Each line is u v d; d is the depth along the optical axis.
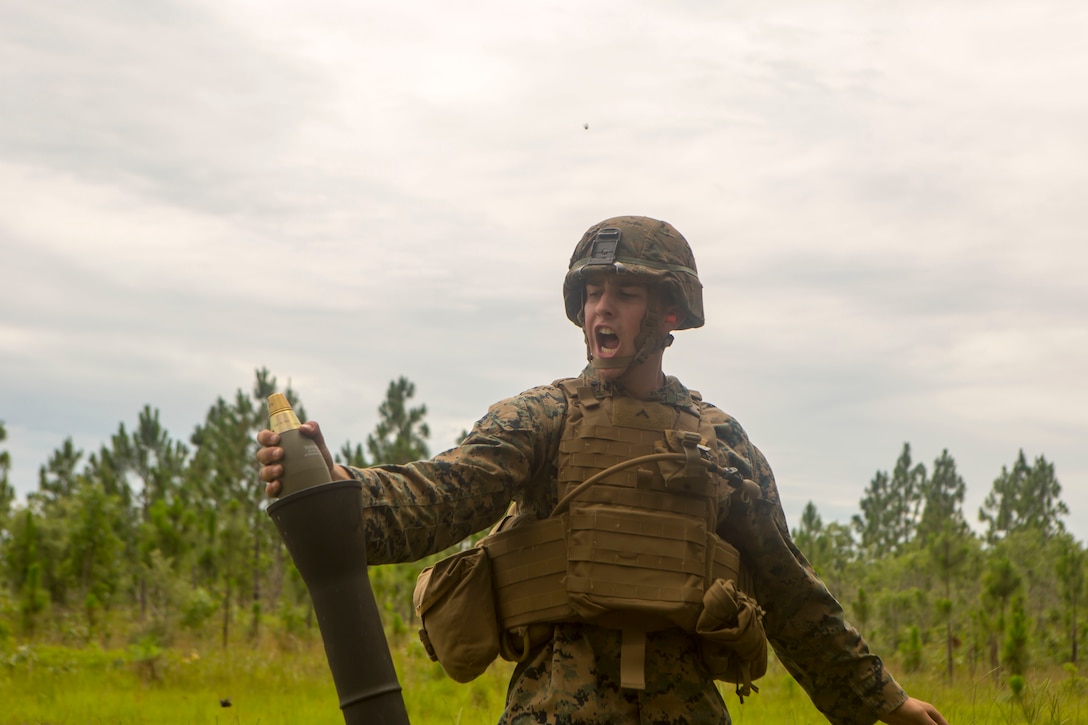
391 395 38.75
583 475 2.62
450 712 7.36
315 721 7.85
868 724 3.05
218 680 11.86
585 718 2.54
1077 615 15.30
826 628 2.97
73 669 13.00
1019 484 61.00
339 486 2.23
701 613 2.57
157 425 49.69
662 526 2.58
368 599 2.26
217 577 22.73
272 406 2.33
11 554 22.00
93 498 23.92
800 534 26.14
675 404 2.80
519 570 2.61
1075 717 6.64
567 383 2.76
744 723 6.52
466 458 2.55
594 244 2.78
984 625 14.37
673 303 2.76
